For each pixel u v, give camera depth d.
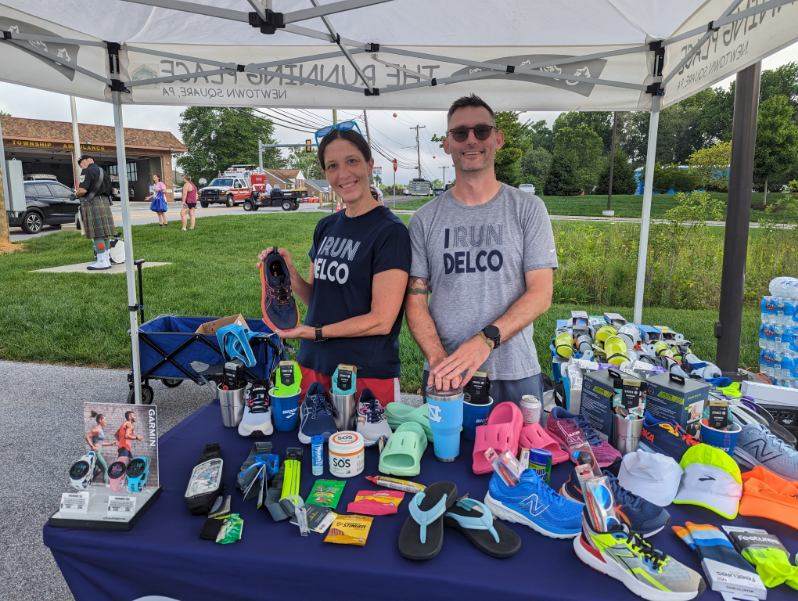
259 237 14.08
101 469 1.30
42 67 2.66
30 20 2.52
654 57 2.90
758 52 2.04
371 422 1.62
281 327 2.10
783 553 1.08
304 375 2.11
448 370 1.50
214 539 1.16
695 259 7.99
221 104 3.13
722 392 1.92
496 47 2.95
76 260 10.43
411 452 1.42
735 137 3.87
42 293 7.53
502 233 1.80
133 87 3.03
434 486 1.27
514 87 3.10
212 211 24.55
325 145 1.88
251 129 58.81
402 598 1.06
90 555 1.18
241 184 28.64
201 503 1.26
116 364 4.99
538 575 1.06
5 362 5.12
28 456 3.24
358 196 1.92
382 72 3.06
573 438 1.56
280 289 2.12
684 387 1.58
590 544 1.09
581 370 2.01
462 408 1.49
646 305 7.93
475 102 1.74
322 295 2.03
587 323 3.16
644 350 2.74
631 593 1.01
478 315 1.83
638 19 2.58
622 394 1.57
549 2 2.38
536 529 1.20
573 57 2.89
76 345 5.46
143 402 3.70
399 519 1.25
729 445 1.50
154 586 1.17
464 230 1.83
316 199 39.84
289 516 1.24
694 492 1.30
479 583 1.03
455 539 1.18
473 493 1.34
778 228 8.05
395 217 1.94
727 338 4.10
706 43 2.46
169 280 8.64
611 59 2.93
